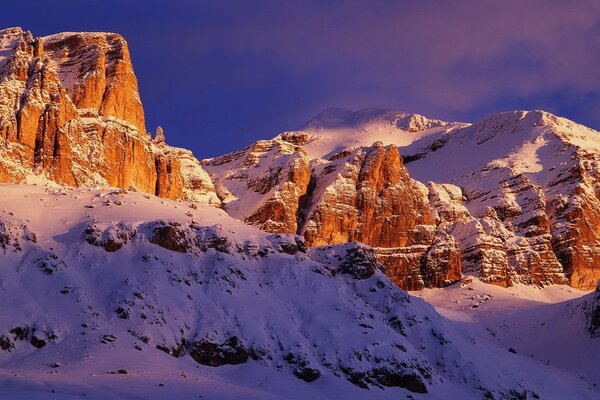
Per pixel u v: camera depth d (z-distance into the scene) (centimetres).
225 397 10831
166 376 11431
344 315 15750
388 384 14538
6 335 12562
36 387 9831
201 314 14450
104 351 12350
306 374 14038
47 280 14125
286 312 15575
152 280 14588
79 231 15750
